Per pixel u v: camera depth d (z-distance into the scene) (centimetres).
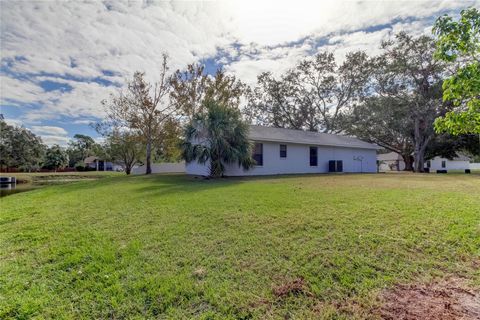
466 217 440
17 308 245
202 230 422
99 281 288
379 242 353
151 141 2017
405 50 2111
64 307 246
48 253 366
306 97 2930
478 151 2586
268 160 1577
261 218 468
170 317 227
